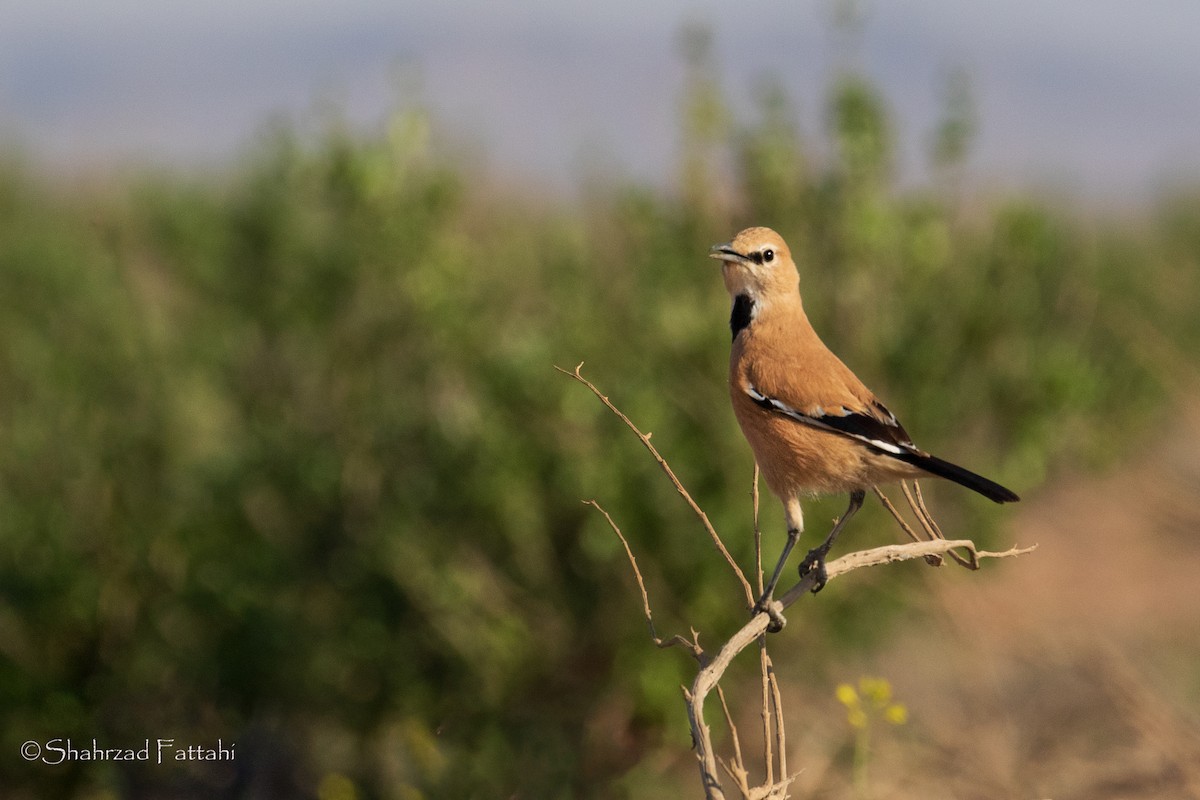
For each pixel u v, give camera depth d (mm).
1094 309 15141
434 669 12812
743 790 6828
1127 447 14016
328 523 13281
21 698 12820
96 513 13406
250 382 14266
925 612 12094
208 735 13141
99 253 15273
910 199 13898
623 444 12305
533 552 12367
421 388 13516
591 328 13234
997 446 13797
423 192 13773
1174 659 10633
